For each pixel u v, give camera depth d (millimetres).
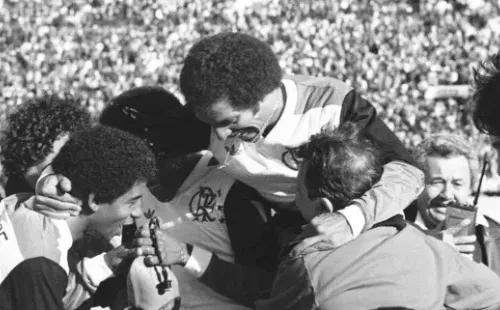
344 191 4055
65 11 16719
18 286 4039
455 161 5117
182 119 4992
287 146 4590
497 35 15289
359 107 4715
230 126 4434
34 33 16109
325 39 15297
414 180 4340
